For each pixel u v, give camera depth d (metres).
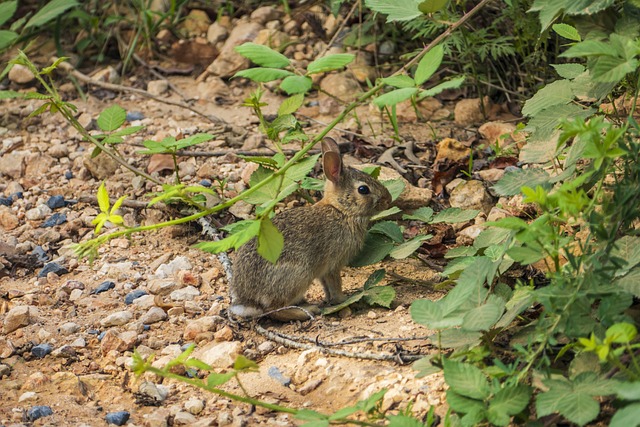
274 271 10.59
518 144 13.82
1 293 11.66
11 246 12.64
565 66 9.95
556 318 8.10
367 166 12.41
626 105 11.10
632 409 6.73
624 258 8.38
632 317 8.59
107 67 17.58
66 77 17.27
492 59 15.60
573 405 7.23
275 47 17.14
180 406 9.23
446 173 13.16
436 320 8.09
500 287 9.45
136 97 16.72
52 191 13.94
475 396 7.64
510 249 8.41
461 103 15.20
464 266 10.06
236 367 7.98
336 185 11.17
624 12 8.99
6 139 15.38
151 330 10.78
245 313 10.73
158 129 15.41
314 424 7.72
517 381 7.74
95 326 10.88
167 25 18.14
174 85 16.97
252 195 10.82
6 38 15.34
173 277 11.88
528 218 11.86
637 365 7.42
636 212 8.23
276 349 10.22
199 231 12.93
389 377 9.17
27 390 9.62
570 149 9.35
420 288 11.28
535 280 10.59
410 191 12.63
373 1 9.38
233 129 15.13
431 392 8.77
